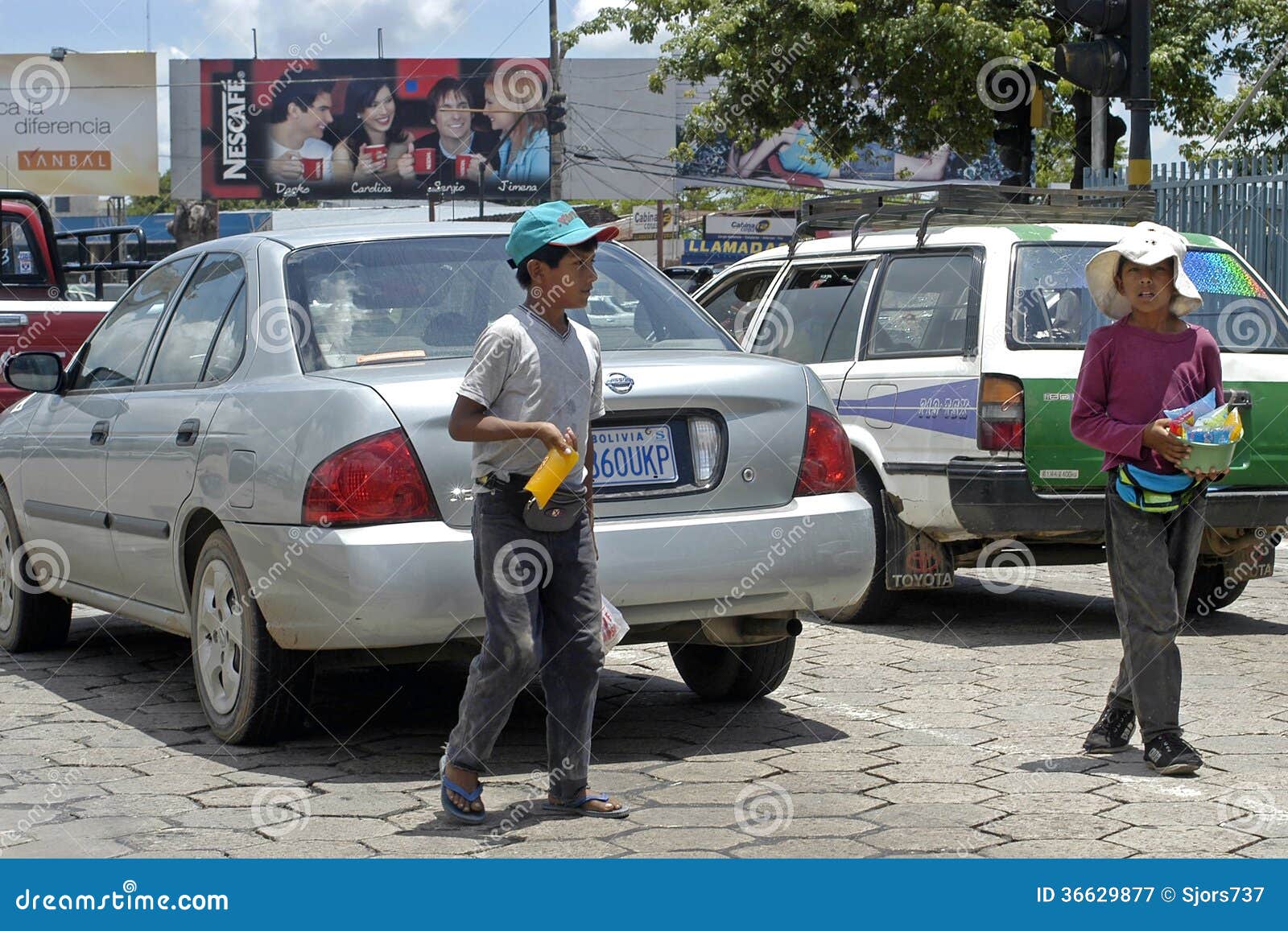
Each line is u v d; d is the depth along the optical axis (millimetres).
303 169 53406
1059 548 8141
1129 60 10680
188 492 5672
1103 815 4664
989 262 7883
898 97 22688
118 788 5027
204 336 6090
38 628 7535
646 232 52969
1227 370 7898
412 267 5828
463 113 53094
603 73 52625
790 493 5453
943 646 7609
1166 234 5211
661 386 5215
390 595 4836
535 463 4410
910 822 4602
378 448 4914
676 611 5250
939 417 7797
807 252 9367
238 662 5465
